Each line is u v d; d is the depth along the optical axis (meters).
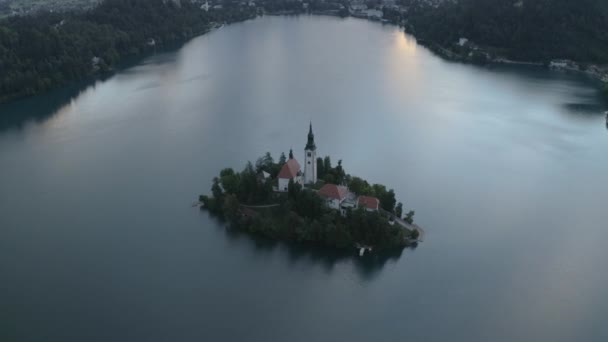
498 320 152.75
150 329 148.12
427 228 197.25
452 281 168.12
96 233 195.50
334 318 153.50
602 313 155.50
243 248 184.62
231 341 144.62
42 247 186.75
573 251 184.75
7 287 165.12
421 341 145.25
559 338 146.38
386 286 166.00
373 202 187.88
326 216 185.25
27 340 144.12
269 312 155.62
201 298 160.75
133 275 170.88
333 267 174.38
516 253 182.88
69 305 157.50
